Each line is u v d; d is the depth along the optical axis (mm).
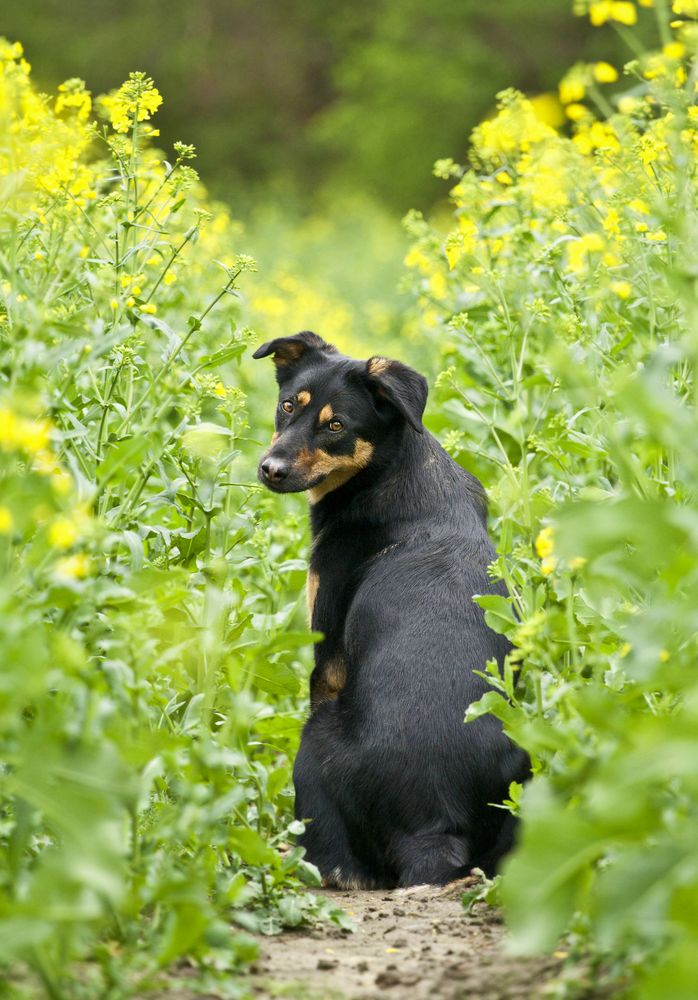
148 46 65812
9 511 5230
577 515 5090
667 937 4977
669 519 4996
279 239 39656
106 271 8953
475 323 11922
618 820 4539
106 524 7609
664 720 5352
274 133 67875
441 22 62688
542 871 4562
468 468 11867
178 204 9305
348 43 66625
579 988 5199
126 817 5988
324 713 9141
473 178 11734
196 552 9320
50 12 66938
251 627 9227
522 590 7969
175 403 9188
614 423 8320
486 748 8609
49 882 4566
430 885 8148
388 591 9430
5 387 7109
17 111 8109
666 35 7191
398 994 5734
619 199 8992
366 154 61688
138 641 5875
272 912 6957
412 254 11758
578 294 10016
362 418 10203
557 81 59938
